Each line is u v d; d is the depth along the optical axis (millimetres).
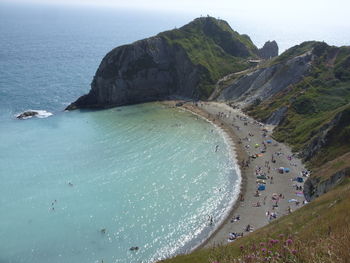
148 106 145500
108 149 99062
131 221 66250
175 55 170875
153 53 165875
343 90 118188
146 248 59125
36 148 98875
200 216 68312
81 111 139625
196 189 78375
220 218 67625
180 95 162000
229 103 143750
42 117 129000
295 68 137125
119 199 73562
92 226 64438
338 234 16594
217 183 81125
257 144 103250
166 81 167500
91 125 120125
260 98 136750
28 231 62531
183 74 166750
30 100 152625
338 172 62656
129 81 157000
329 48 142750
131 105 147875
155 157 94375
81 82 195250
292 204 71062
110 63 155500
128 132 113375
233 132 114000
